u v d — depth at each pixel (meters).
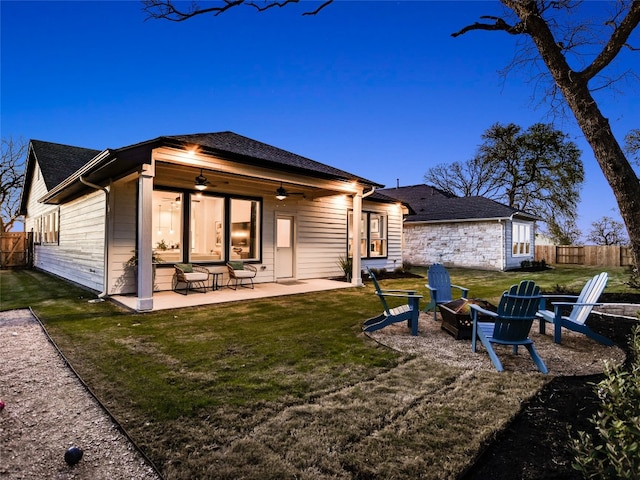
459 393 2.89
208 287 8.65
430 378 3.22
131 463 2.01
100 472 1.94
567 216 21.81
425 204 20.02
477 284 10.62
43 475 1.91
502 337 3.63
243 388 2.98
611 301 6.81
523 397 2.81
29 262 16.86
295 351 3.99
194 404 2.68
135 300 6.86
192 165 6.29
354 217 9.48
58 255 12.08
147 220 5.91
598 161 2.89
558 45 3.19
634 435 1.41
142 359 3.69
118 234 7.49
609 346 4.31
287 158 9.08
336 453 2.08
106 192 7.36
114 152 5.38
